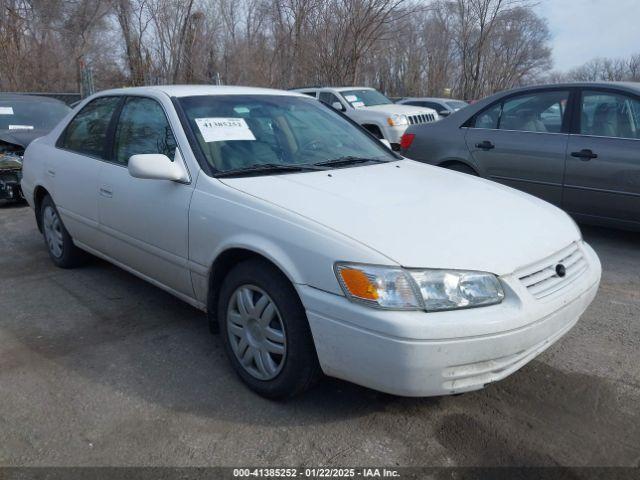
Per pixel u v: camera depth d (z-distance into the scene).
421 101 18.53
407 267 2.47
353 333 2.49
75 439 2.67
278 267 2.75
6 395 3.03
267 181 3.23
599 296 4.38
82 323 3.90
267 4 19.42
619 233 6.14
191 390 3.08
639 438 2.67
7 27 19.16
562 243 3.00
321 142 3.95
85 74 16.89
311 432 2.72
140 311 4.10
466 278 2.50
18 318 3.98
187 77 19.59
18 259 5.33
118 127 4.14
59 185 4.64
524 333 2.54
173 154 3.54
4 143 7.55
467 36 25.92
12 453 2.57
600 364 3.34
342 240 2.59
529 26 27.88
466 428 2.74
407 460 2.53
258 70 19.25
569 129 5.64
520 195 3.55
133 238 3.83
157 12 19.19
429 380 2.45
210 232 3.13
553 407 2.92
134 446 2.62
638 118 5.26
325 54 18.27
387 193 3.17
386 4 17.64
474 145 6.25
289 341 2.76
